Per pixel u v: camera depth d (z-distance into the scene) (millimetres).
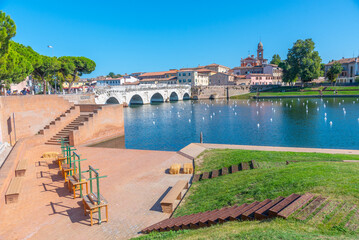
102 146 43125
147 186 19688
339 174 15008
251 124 64562
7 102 32125
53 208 16078
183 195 18094
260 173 18562
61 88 88625
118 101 100312
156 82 176625
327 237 8586
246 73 193250
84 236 13062
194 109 101812
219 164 23672
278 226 9789
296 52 136875
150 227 13406
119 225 14094
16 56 33281
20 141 30812
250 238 9070
